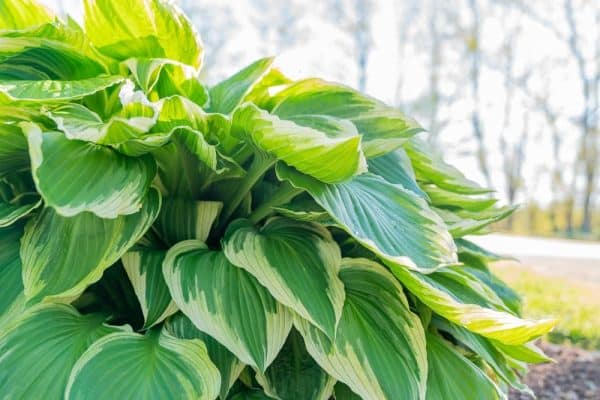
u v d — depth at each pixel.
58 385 1.06
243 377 1.16
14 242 1.18
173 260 1.13
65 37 1.22
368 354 1.11
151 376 1.06
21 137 1.13
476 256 1.40
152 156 1.14
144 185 1.10
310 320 1.08
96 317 1.16
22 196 1.21
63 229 1.12
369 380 1.09
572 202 18.45
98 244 1.11
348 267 1.20
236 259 1.12
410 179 1.30
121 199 1.07
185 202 1.21
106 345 1.09
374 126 1.26
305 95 1.30
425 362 1.13
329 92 1.30
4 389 1.05
